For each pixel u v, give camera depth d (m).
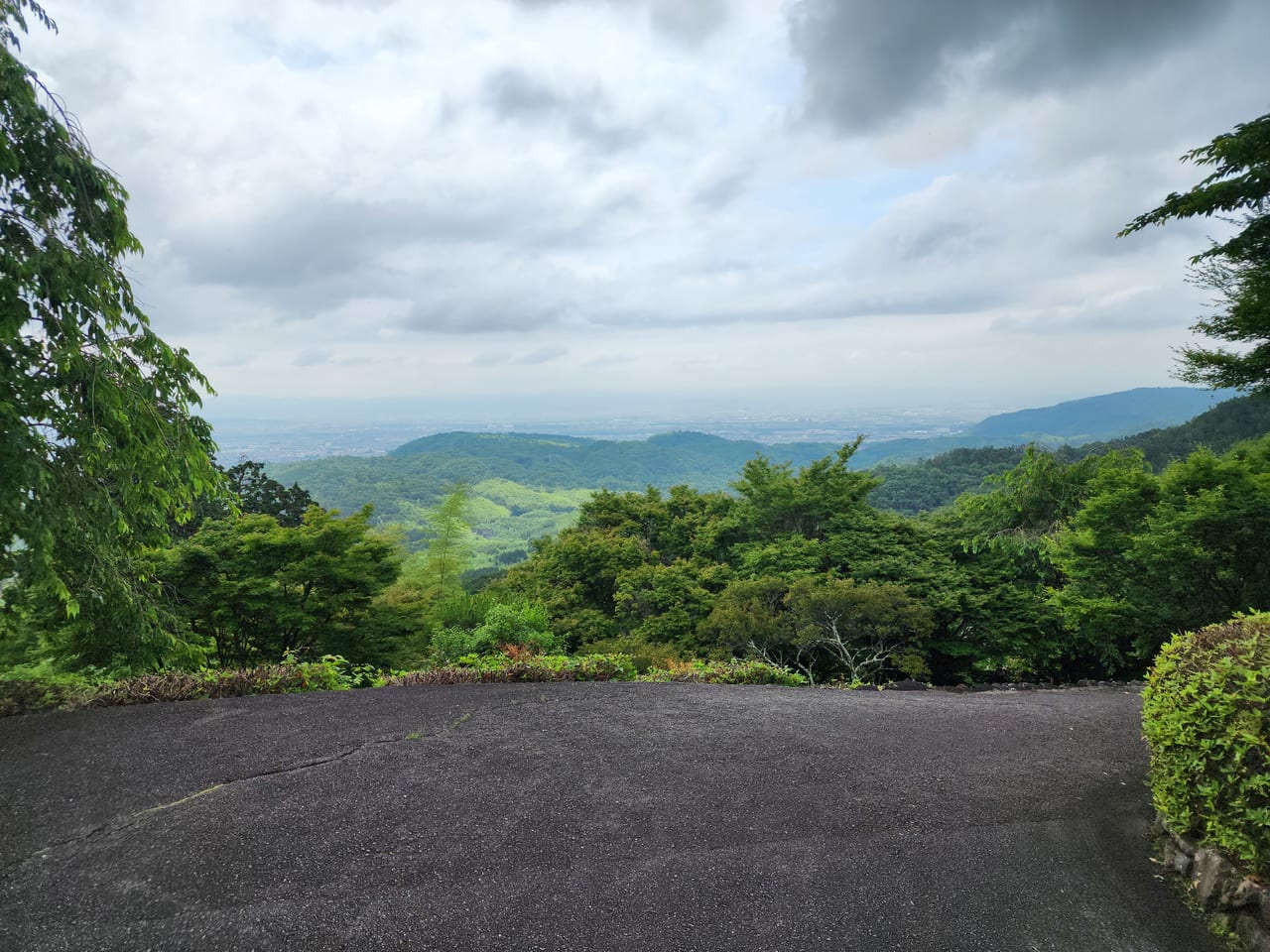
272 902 2.49
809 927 2.43
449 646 11.80
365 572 12.92
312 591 12.66
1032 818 3.31
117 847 2.86
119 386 5.13
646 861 2.84
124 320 5.35
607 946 2.31
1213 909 2.55
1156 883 2.76
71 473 5.02
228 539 12.34
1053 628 14.05
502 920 2.42
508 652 9.62
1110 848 3.03
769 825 3.18
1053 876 2.79
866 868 2.82
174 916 2.40
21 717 4.50
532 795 3.45
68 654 7.78
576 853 2.89
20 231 4.80
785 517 24.84
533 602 19.36
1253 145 10.12
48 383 4.85
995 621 14.55
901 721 4.94
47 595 5.59
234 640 12.57
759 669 7.69
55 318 4.73
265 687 5.46
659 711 5.02
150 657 6.35
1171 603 10.90
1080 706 5.67
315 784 3.52
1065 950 2.36
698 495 33.16
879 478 25.66
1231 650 2.87
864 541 19.41
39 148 4.87
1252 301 11.62
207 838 2.94
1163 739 2.87
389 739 4.23
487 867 2.77
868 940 2.38
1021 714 5.26
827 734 4.56
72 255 4.77
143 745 4.02
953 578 15.83
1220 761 2.60
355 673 6.66
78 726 4.35
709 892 2.63
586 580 23.31
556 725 4.61
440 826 3.10
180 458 5.64
